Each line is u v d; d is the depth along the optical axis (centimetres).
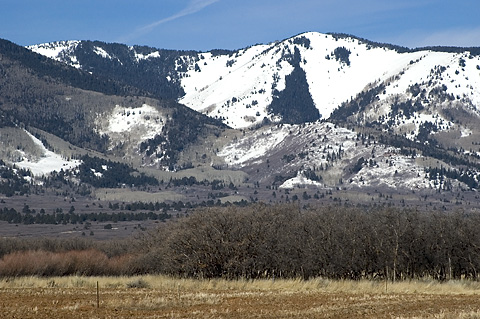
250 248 9794
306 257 9738
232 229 9869
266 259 9706
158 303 5250
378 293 6756
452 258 9856
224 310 4906
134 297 6009
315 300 5788
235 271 9569
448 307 5278
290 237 9931
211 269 9838
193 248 9919
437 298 6075
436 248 9912
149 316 4553
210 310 4853
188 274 9856
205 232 9875
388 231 9875
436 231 9969
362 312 4872
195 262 9800
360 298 6019
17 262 9950
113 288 7450
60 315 4588
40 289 7138
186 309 5012
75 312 4753
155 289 7275
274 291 6894
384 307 5247
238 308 5078
